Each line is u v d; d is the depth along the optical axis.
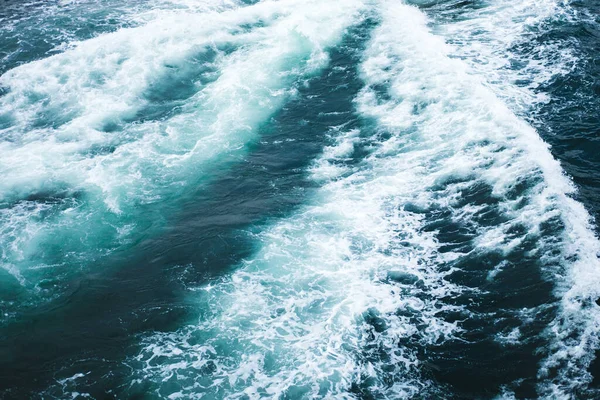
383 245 18.62
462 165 20.97
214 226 19.53
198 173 21.53
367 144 22.39
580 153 21.22
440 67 25.83
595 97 23.73
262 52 27.66
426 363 15.27
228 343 15.98
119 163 21.91
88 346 15.98
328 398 14.60
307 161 21.89
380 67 26.33
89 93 25.31
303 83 25.75
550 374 14.58
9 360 15.61
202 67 26.83
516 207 19.22
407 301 16.92
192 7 31.27
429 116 23.31
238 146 22.64
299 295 17.22
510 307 16.38
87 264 18.36
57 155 22.25
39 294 17.44
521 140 21.61
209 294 17.36
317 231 19.19
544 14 29.23
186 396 14.72
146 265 18.31
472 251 18.12
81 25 29.89
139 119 23.97
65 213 20.00
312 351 15.72
